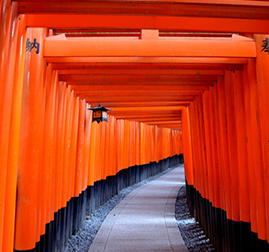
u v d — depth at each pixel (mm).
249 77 3240
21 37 2375
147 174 14609
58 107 4164
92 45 3061
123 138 11227
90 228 6137
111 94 5527
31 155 2932
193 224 6387
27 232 2850
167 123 13688
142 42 3057
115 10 2088
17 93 2330
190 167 7574
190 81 4449
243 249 3441
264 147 2938
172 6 2086
